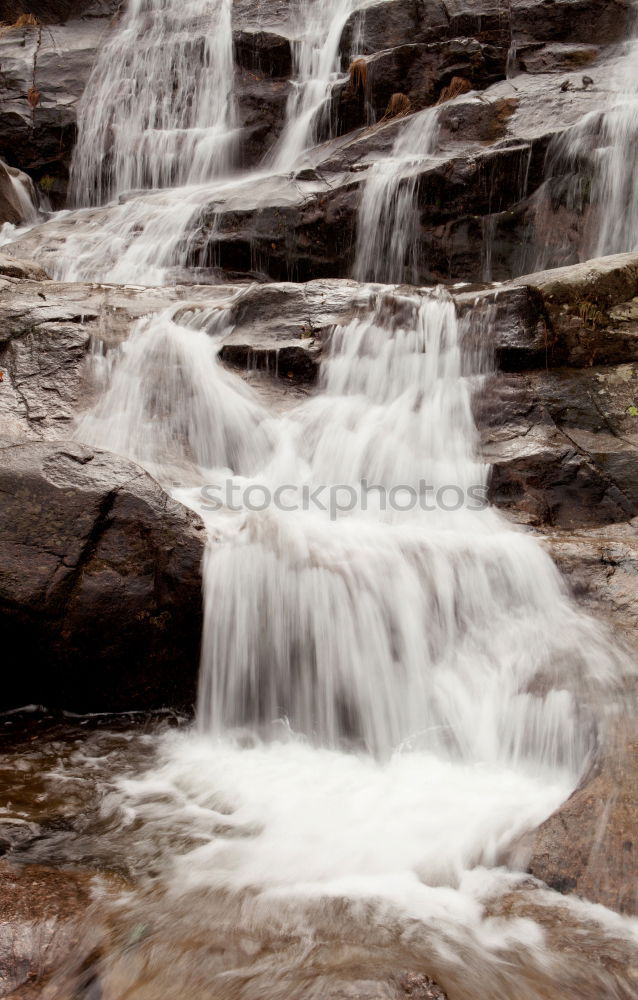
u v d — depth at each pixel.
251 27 13.12
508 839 3.16
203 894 2.84
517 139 9.25
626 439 6.05
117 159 12.97
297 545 4.52
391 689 4.29
